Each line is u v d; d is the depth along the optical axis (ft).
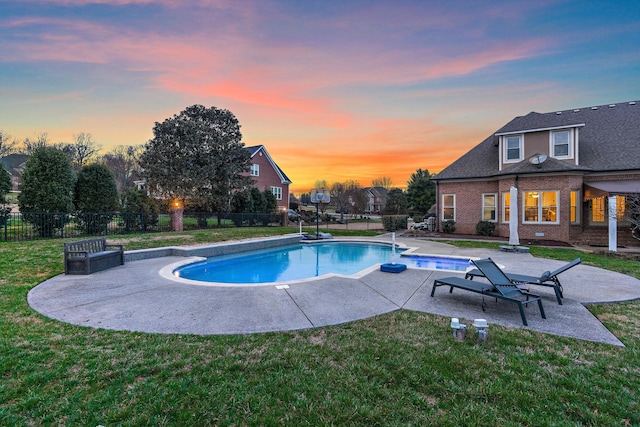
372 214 203.72
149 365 11.24
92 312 17.25
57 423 8.14
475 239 57.21
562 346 13.20
